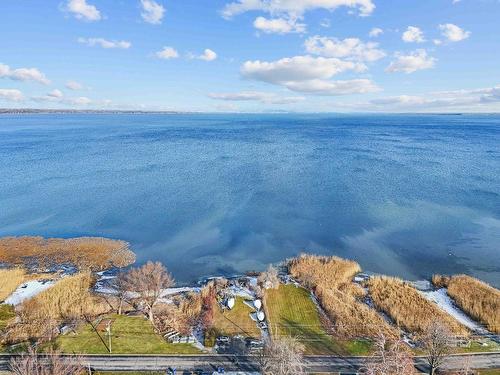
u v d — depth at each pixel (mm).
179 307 64312
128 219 106125
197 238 94125
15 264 80000
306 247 89688
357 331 57719
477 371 49188
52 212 111250
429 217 107750
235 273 77812
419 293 69438
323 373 48906
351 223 103562
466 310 64250
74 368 47188
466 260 83562
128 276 67625
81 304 63906
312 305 65250
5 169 165875
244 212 111562
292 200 122188
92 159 191125
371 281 72875
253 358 51781
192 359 51469
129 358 51312
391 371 43406
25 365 43469
